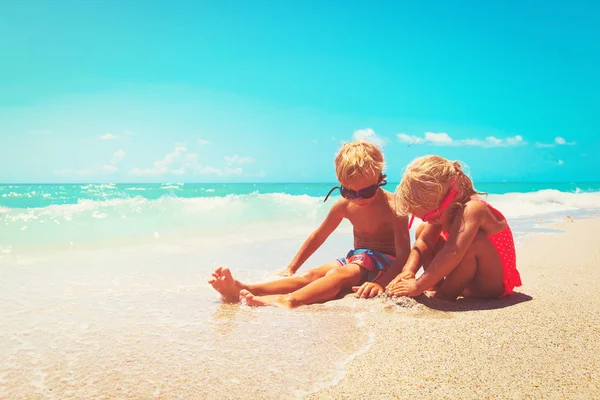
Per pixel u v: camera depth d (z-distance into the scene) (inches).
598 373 70.9
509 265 118.2
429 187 112.4
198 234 267.4
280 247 226.4
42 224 271.3
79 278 148.9
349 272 127.0
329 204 454.0
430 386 68.0
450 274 118.6
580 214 489.7
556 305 108.0
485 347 82.3
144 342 89.0
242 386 69.7
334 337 91.0
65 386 69.9
